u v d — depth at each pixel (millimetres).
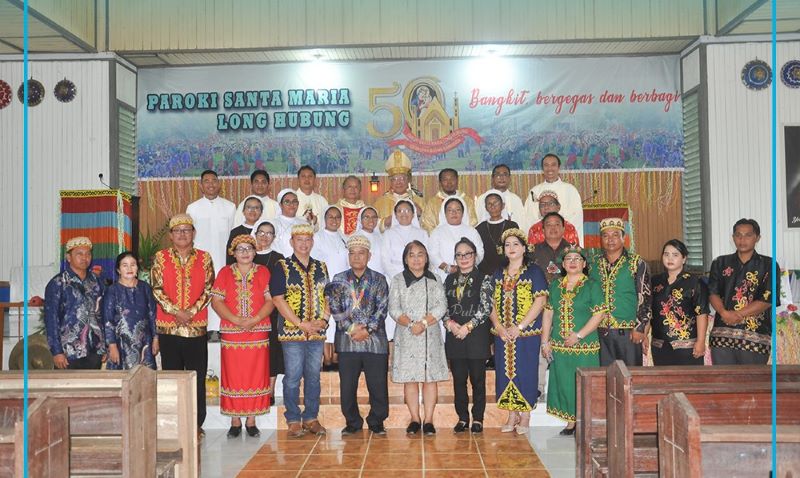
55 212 11570
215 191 9055
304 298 6270
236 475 5230
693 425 2654
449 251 7258
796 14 10367
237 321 6172
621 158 12242
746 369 3883
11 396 3312
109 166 11609
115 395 3381
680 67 12219
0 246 11531
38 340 7938
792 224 11195
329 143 12484
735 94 11305
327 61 12477
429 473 5223
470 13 11523
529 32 11492
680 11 11398
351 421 6434
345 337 6359
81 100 11656
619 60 12297
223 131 12500
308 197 9078
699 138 11508
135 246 8852
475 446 5969
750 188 11258
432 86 12422
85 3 11352
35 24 10266
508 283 6262
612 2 11438
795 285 9914
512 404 6160
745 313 5379
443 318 6406
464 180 12375
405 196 8531
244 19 11633
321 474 5227
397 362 6352
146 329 5898
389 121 12445
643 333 5871
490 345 7070
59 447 2896
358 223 8195
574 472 5230
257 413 6273
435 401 6477
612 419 3713
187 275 6090
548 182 9406
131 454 3365
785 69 11281
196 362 6098
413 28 11555
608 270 5988
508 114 12367
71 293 5680
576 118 12312
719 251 11219
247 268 6305
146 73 12539
